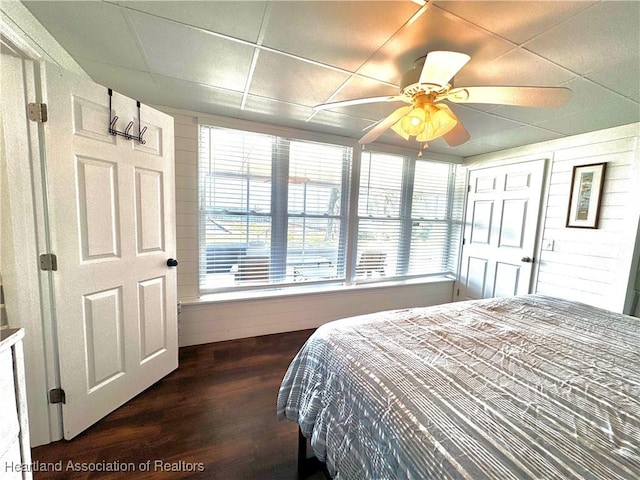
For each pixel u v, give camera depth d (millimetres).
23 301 1359
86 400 1562
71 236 1456
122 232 1722
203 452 1450
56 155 1371
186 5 1182
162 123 1966
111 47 1509
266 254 2869
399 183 3514
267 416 1725
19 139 1295
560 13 1136
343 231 3223
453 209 3908
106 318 1656
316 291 3002
